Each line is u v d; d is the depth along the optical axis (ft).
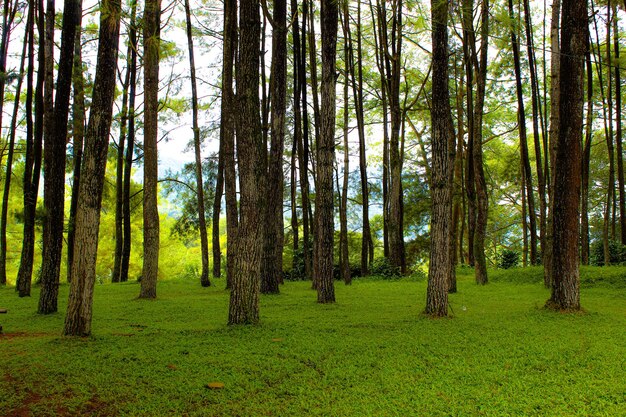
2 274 67.46
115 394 15.93
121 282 66.44
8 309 36.65
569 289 32.17
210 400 15.60
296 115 68.95
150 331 25.76
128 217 73.36
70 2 34.06
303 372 18.24
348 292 48.52
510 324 27.50
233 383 16.99
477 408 14.71
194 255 122.11
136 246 100.99
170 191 80.02
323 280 39.01
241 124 27.73
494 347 21.71
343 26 67.10
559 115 32.68
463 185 86.89
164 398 15.60
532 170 102.73
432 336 24.11
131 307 37.01
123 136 71.05
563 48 32.45
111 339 23.11
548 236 49.62
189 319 30.94
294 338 23.54
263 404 15.24
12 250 89.30
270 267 47.26
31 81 50.37
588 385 16.37
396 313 32.55
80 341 22.45
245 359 19.79
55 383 16.63
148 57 42.42
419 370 18.33
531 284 55.16
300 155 69.67
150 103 44.50
